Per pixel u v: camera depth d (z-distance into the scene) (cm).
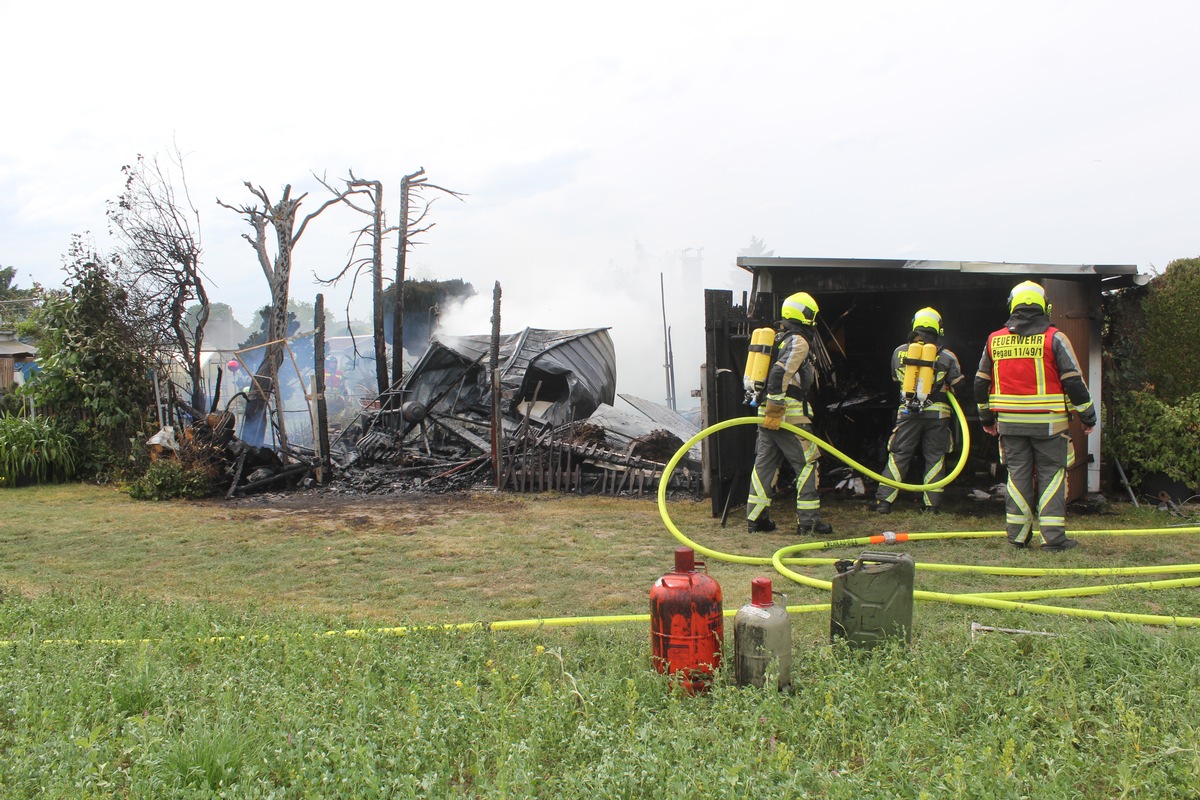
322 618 520
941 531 776
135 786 290
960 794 267
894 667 391
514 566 695
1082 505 860
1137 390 887
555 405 1429
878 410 1140
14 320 2859
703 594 392
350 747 321
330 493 1136
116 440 1325
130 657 440
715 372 873
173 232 1441
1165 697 352
